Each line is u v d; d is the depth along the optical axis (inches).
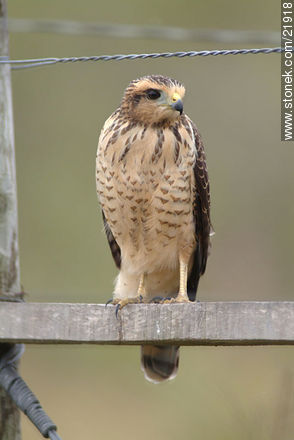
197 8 736.3
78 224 675.4
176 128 343.9
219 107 698.8
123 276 374.3
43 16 729.0
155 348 363.6
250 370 522.6
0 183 318.0
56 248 665.0
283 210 688.4
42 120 700.7
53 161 693.9
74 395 541.0
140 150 339.0
